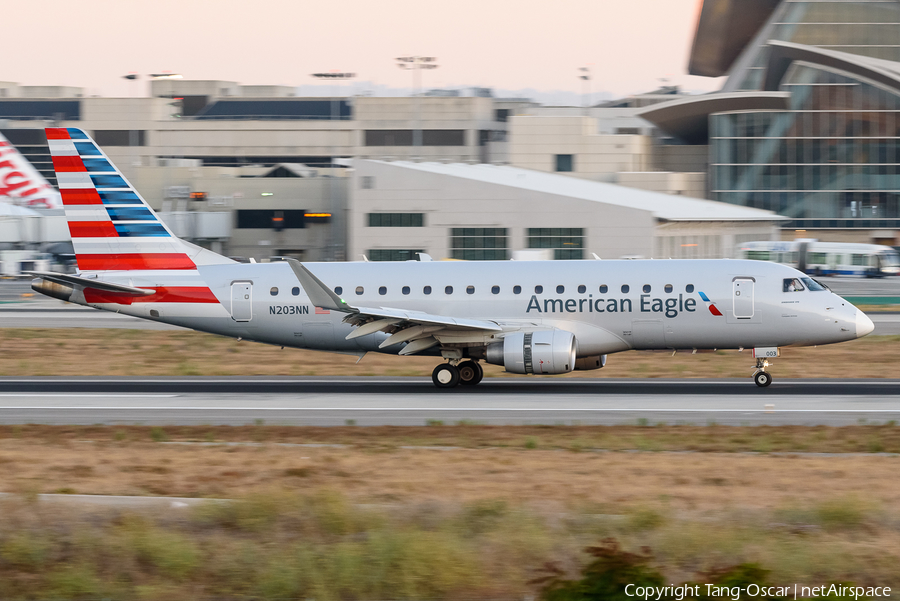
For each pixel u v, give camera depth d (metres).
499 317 134.38
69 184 144.38
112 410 118.38
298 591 49.72
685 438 95.44
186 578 51.69
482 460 84.75
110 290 143.50
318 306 128.62
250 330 142.62
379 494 70.31
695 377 144.38
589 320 132.50
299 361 170.12
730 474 77.38
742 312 129.50
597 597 46.56
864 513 60.53
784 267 132.62
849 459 84.06
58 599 49.25
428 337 133.50
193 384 142.75
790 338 129.75
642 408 114.94
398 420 109.12
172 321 144.00
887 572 50.69
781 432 97.88
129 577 52.03
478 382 138.25
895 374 144.88
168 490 72.81
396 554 51.88
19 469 81.50
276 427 104.69
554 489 72.06
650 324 131.50
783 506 64.81
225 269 143.62
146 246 144.50
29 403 124.25
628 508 63.81
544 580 48.28
